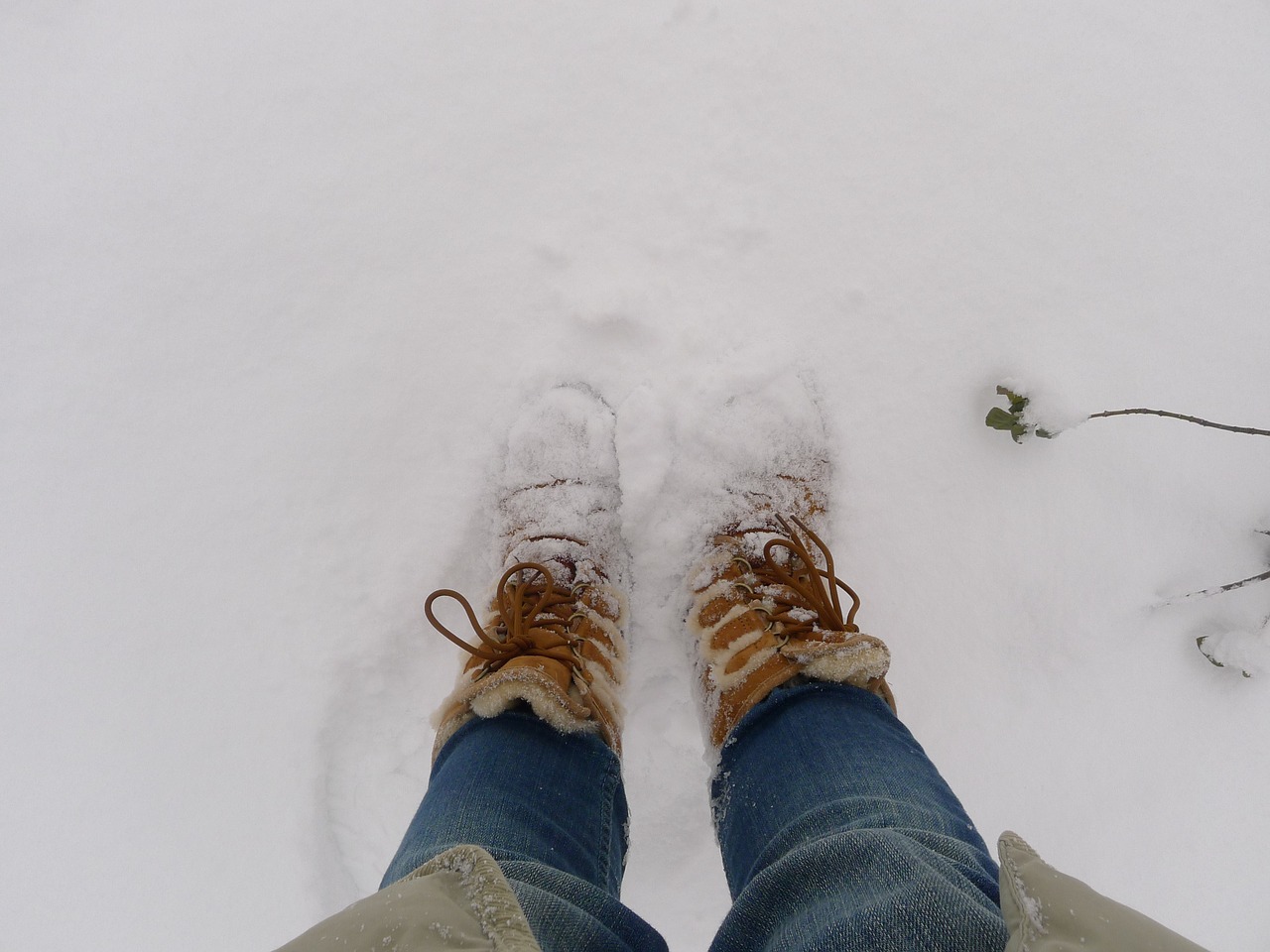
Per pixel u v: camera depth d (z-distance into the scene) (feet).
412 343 4.32
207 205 4.42
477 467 4.25
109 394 4.33
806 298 4.28
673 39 4.42
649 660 4.33
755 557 4.06
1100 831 4.21
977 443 4.25
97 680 4.19
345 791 4.26
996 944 1.91
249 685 4.19
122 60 4.53
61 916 4.09
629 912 2.75
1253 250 4.30
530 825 2.82
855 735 3.05
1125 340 4.25
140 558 4.25
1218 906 4.17
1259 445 4.22
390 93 4.46
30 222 4.42
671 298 4.25
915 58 4.41
